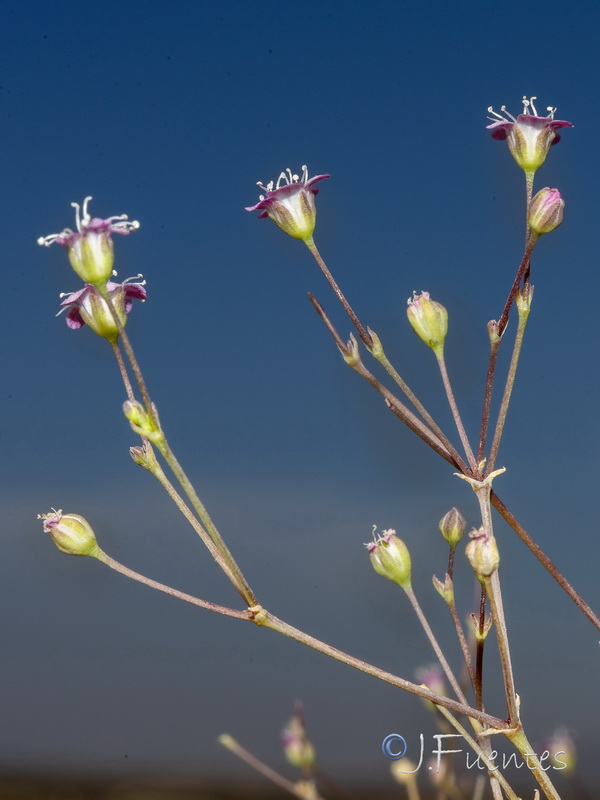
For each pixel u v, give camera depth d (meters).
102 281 0.14
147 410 0.14
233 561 0.14
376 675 0.14
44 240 0.14
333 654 0.14
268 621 0.14
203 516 0.14
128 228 0.14
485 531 0.14
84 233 0.14
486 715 0.14
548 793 0.14
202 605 0.14
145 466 0.14
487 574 0.14
